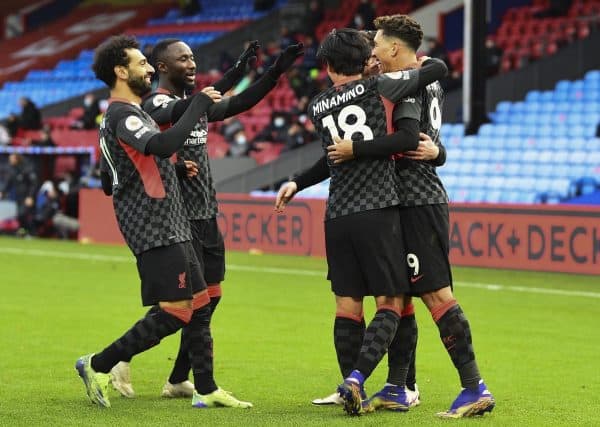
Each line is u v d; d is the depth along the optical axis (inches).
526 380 1086.4
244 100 963.3
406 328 918.4
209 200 977.5
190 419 869.2
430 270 880.9
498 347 1302.9
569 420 880.9
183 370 979.3
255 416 885.2
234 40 4163.4
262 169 3041.3
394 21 894.4
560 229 2208.4
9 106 4645.7
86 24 5344.5
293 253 2652.6
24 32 5728.3
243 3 4872.0
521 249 2267.5
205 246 976.9
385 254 874.1
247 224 2758.4
